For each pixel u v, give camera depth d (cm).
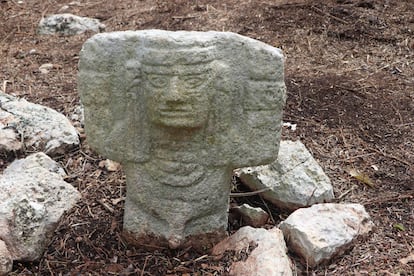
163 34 210
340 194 300
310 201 280
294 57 461
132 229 248
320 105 389
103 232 262
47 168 301
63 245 254
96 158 324
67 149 328
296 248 249
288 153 296
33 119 336
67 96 402
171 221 238
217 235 248
